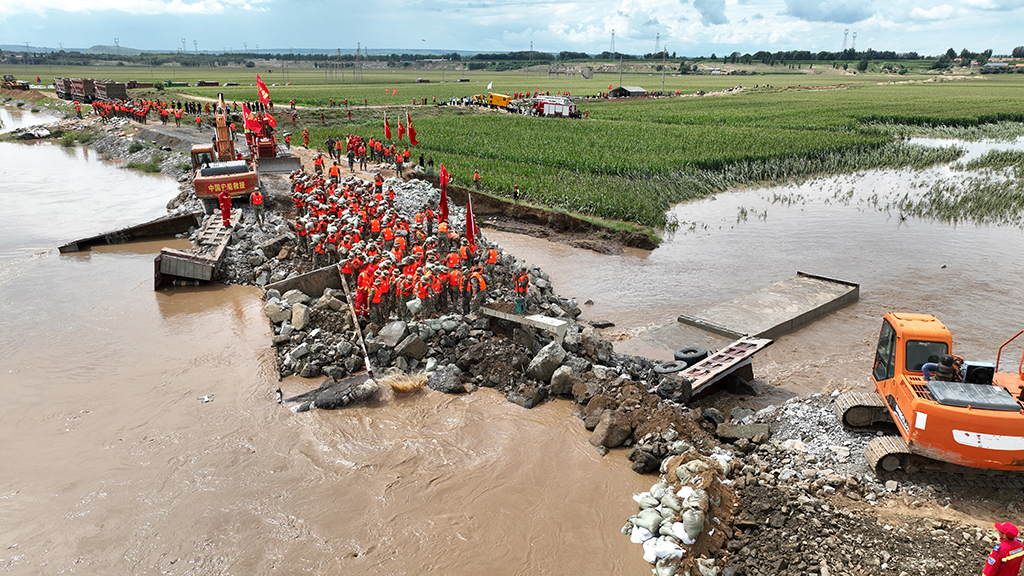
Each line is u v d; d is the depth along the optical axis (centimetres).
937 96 14138
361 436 1648
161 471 1495
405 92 15412
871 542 1195
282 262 2906
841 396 1639
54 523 1323
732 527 1253
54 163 6025
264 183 3956
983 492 1350
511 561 1218
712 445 1571
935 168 6047
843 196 4956
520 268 2677
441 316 2127
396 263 2459
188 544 1266
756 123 8769
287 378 1959
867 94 15075
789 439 1598
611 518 1341
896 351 1455
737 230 3984
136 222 3884
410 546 1260
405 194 3953
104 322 2384
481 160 5588
